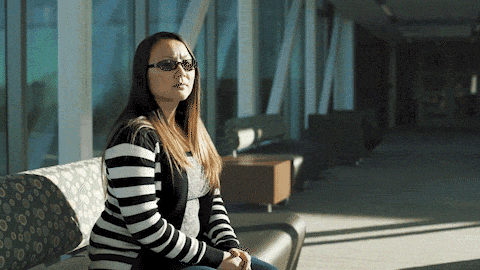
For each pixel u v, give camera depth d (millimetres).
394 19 16844
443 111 22047
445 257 4145
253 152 7410
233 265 1796
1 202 1808
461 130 19672
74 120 3703
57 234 2041
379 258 4102
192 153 1902
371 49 18062
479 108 21641
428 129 20109
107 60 4766
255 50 7875
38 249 1924
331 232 4945
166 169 1735
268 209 5789
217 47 7152
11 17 3279
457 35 19203
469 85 21750
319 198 6727
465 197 6844
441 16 16109
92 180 2395
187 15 5461
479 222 5391
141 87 1812
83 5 3668
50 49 3748
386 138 16156
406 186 7688
